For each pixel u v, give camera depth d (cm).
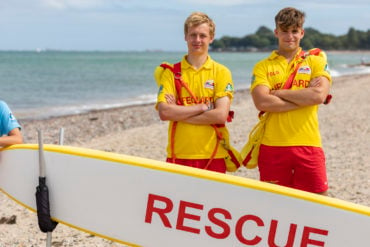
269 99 353
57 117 1563
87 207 317
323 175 357
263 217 299
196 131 347
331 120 1248
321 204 295
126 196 311
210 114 342
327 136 1014
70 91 2672
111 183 312
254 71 372
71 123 1419
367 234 294
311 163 353
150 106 1878
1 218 514
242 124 1226
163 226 309
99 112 1692
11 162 331
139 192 309
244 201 299
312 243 298
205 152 348
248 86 3138
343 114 1368
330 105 1644
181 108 345
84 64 7169
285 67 364
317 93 346
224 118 344
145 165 306
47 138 1166
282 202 297
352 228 295
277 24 362
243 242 303
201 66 353
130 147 962
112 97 2369
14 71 4706
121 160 309
